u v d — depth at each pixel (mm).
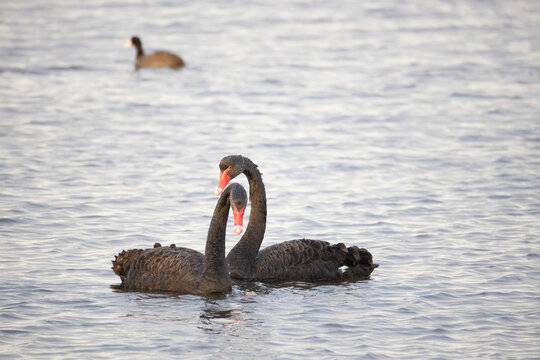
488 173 19672
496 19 52750
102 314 11312
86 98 30094
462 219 16078
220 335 10602
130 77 35625
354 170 20203
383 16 54000
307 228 15633
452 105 28578
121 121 26047
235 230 11531
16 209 16344
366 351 10102
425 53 40688
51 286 12359
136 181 18938
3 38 44094
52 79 34156
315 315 11344
